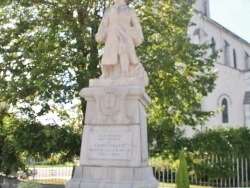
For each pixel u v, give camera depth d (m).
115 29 8.70
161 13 17.64
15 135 14.98
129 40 8.69
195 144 17.00
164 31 16.16
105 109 7.89
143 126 8.24
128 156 7.52
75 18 15.98
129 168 7.38
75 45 14.82
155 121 16.81
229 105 32.16
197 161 17.66
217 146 17.38
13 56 15.60
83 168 7.63
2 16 16.95
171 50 15.91
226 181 18.14
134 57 8.60
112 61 8.55
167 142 16.47
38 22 15.66
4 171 16.25
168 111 17.44
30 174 16.70
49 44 14.75
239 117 31.77
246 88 32.25
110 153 7.64
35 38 15.45
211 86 17.59
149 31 15.61
